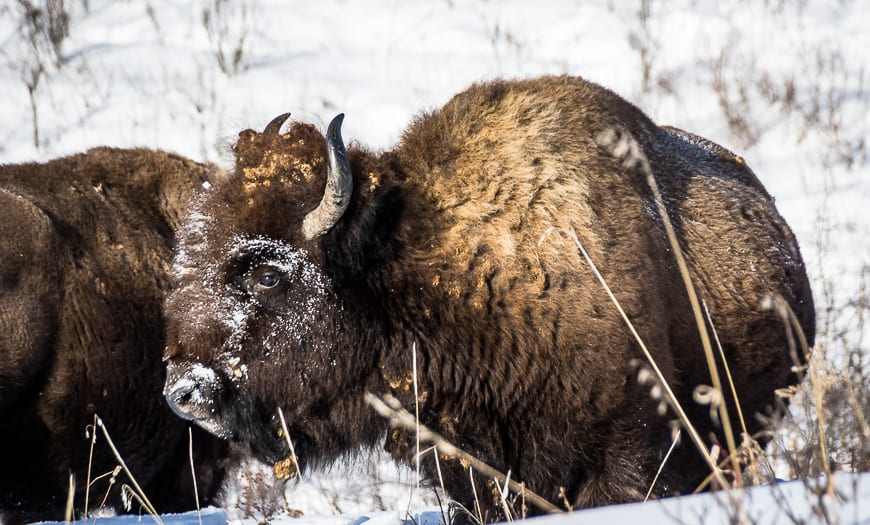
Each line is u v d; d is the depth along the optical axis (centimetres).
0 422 2094
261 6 5784
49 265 2128
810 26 5541
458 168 1753
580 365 1650
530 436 1697
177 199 2316
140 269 2219
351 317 1745
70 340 2125
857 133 4584
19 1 5250
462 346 1711
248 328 1717
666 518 1000
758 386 1920
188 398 1694
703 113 4791
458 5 5809
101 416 2141
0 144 4366
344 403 1788
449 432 1745
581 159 1738
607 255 1672
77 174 2280
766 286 1948
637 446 1661
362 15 5691
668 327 1747
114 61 5116
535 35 5472
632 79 5062
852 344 2888
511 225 1695
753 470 1218
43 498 2138
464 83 4947
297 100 4769
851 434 1945
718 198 1983
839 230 3803
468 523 1762
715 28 5497
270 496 2302
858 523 932
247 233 1712
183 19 5553
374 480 2552
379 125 4578
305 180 1730
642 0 5516
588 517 1026
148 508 1667
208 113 4641
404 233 1741
